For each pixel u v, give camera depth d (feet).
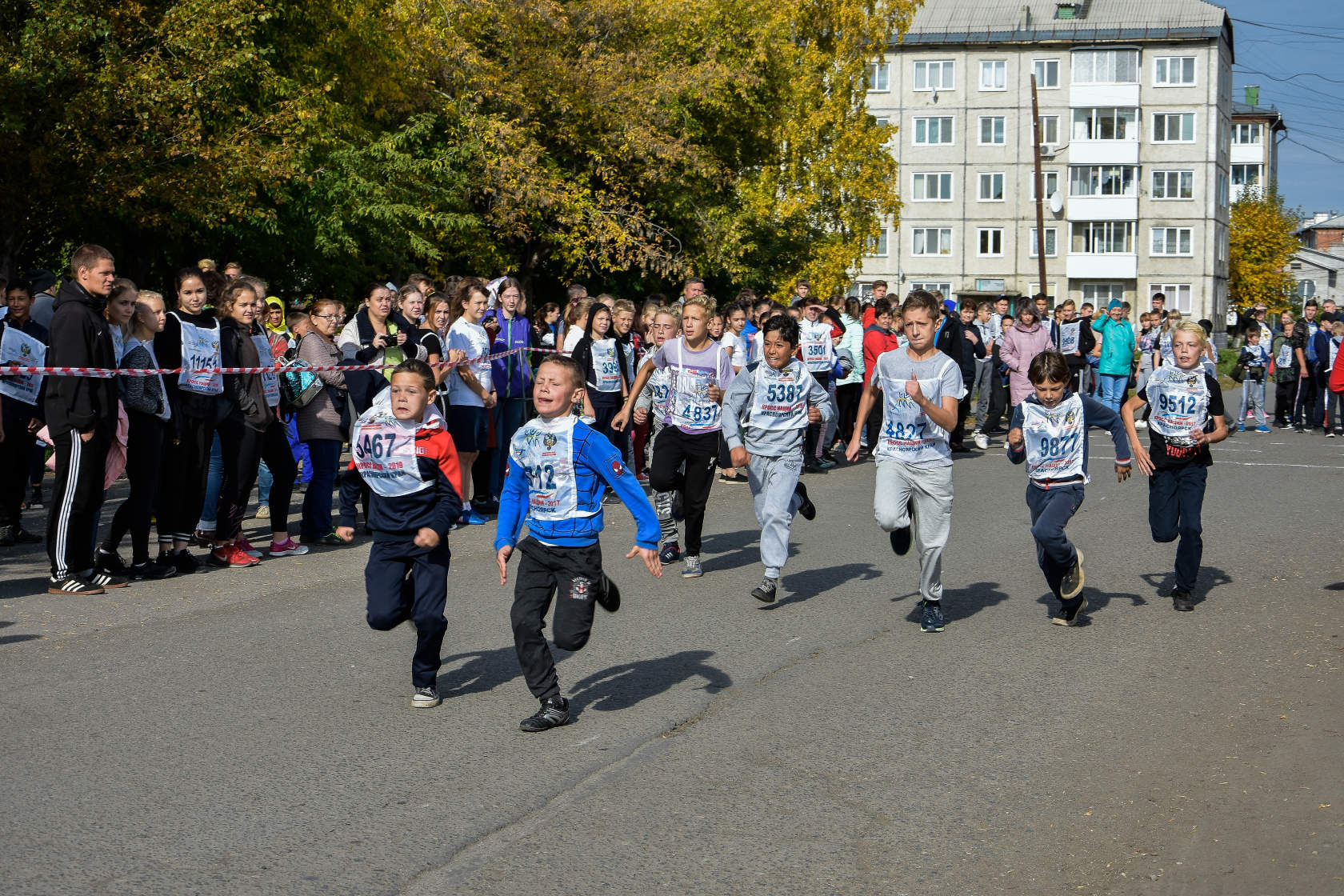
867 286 223.10
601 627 23.41
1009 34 218.38
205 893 12.21
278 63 66.54
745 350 40.83
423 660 18.39
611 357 37.45
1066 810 14.34
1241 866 12.82
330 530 32.09
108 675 19.86
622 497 17.83
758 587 24.97
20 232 57.31
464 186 75.82
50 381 25.27
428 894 12.22
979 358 63.62
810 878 12.62
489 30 82.33
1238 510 37.96
